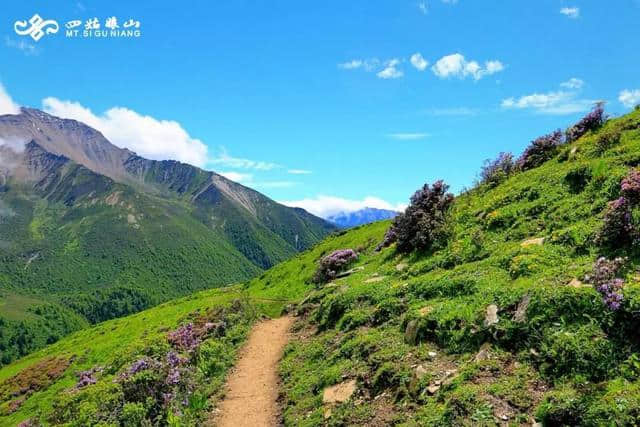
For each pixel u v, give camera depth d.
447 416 10.52
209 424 16.62
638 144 22.23
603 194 19.45
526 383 10.77
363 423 12.41
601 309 11.23
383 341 16.50
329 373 16.55
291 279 55.66
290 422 14.98
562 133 31.06
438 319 15.12
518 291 14.02
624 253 13.78
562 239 17.31
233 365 23.52
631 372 9.53
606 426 8.41
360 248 48.00
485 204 27.06
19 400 48.19
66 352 61.56
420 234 27.88
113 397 16.44
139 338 49.47
